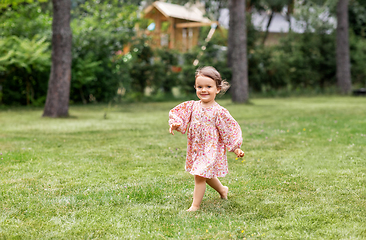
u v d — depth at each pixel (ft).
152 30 67.15
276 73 69.21
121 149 18.03
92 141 20.17
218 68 62.64
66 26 32.12
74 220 9.02
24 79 44.47
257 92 70.03
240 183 12.26
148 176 13.20
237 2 49.65
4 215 9.30
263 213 9.51
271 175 13.29
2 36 43.73
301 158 15.97
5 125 26.40
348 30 74.38
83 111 39.17
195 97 61.21
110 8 50.60
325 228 8.45
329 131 23.38
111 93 52.47
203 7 90.58
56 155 16.49
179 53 62.28
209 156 9.87
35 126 25.98
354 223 8.72
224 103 50.49
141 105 48.80
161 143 19.63
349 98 61.21
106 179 12.78
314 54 73.26
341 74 69.56
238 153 9.98
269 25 90.99
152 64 58.08
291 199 10.58
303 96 67.26
